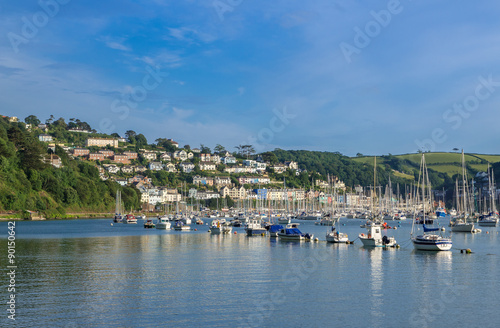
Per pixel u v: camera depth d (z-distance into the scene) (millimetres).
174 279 59312
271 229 127688
